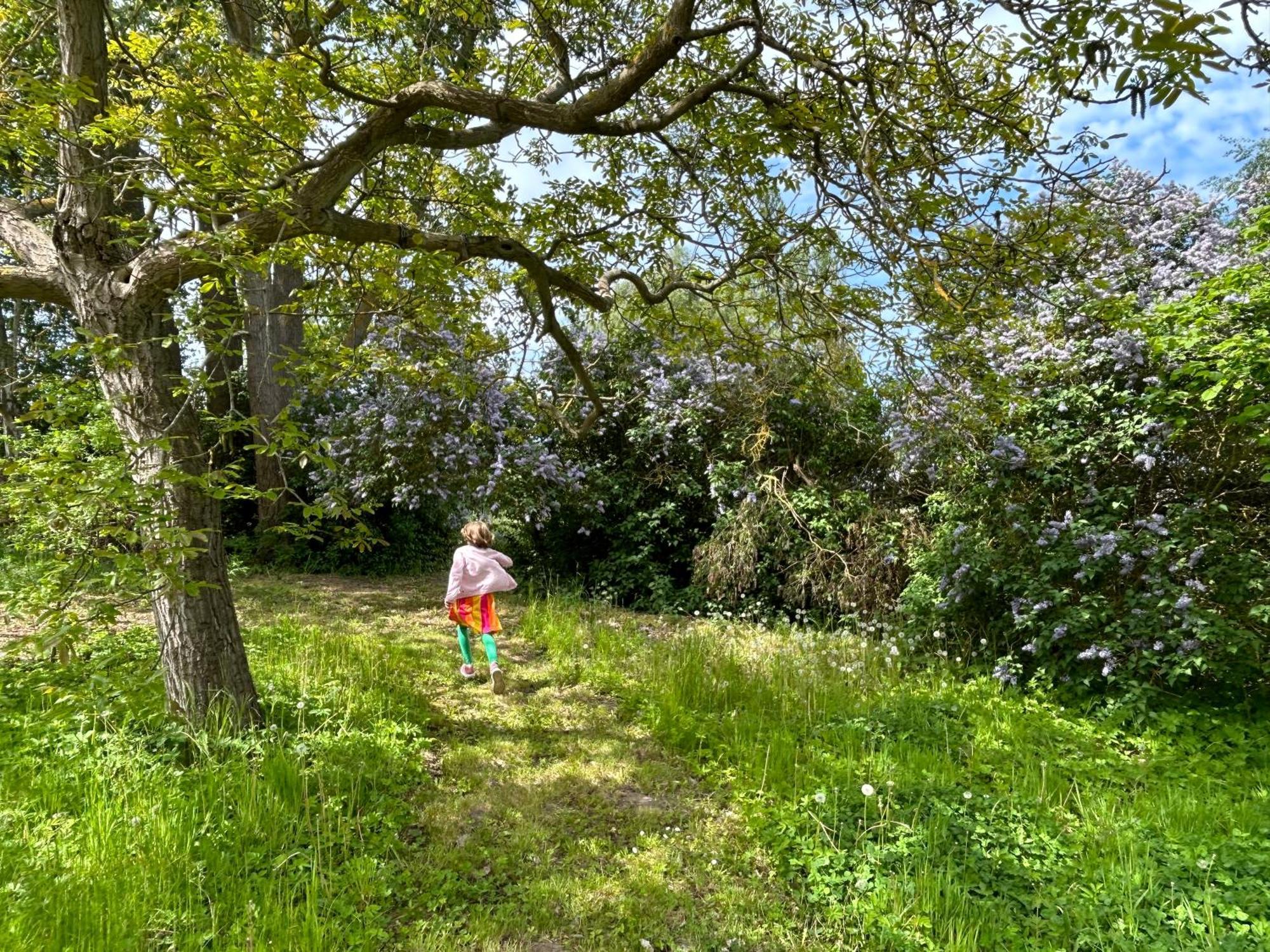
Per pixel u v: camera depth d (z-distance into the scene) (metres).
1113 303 4.82
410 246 4.32
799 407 9.22
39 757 3.57
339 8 4.96
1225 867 3.02
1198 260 6.51
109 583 2.73
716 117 4.96
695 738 4.55
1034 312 6.22
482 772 4.07
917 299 4.20
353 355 4.83
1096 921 2.68
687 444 9.59
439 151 5.55
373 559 10.86
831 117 3.80
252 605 7.88
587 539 10.45
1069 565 5.67
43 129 3.51
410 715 4.67
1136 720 4.89
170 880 2.74
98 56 3.76
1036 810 3.62
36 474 2.70
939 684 5.75
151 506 2.77
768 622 8.45
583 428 6.38
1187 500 5.82
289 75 3.62
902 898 2.90
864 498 8.23
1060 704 5.40
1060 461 6.35
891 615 7.46
